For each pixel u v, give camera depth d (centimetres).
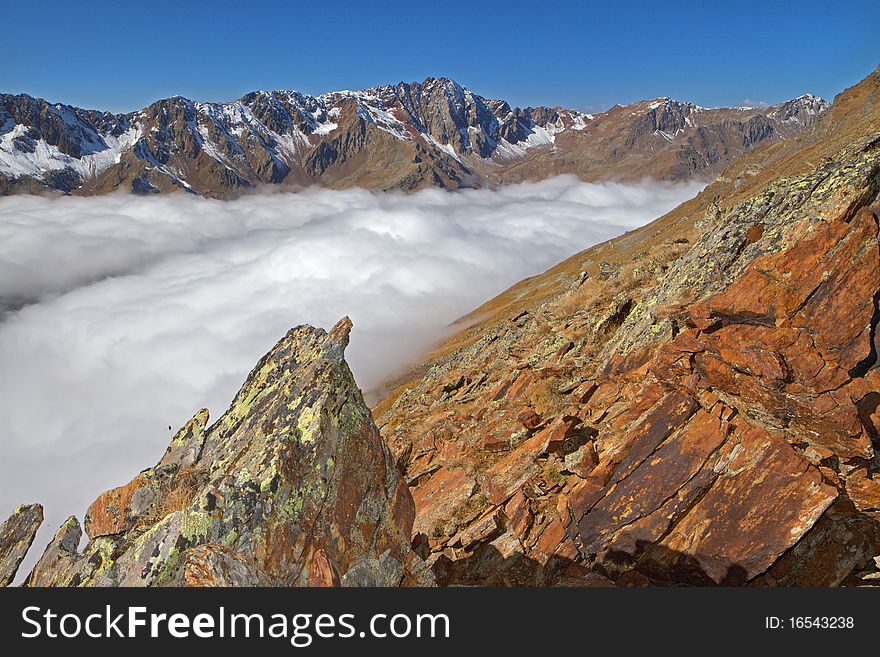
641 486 1472
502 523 1619
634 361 1873
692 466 1443
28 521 1202
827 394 1422
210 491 1035
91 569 1038
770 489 1358
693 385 1555
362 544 1184
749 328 1539
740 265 1688
